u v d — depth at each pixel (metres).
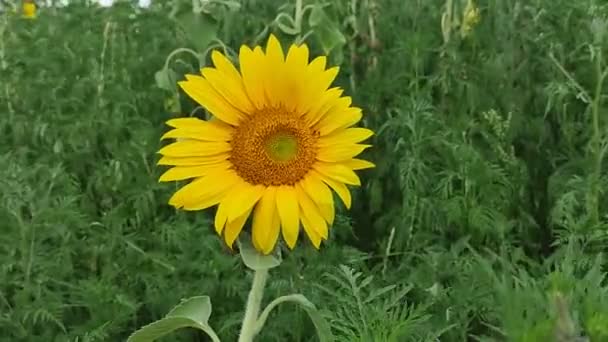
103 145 1.83
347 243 1.61
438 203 1.50
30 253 1.39
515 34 1.80
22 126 1.96
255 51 0.87
